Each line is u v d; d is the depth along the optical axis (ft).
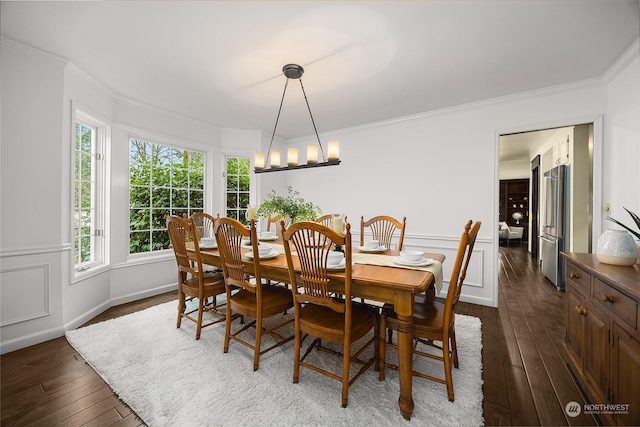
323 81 8.63
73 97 7.91
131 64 7.70
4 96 6.54
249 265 6.90
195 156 12.73
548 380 5.59
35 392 5.21
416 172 11.68
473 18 5.75
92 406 4.87
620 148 7.48
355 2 5.35
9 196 6.66
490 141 10.09
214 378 5.59
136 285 10.47
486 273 10.16
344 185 13.75
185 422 4.44
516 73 8.04
